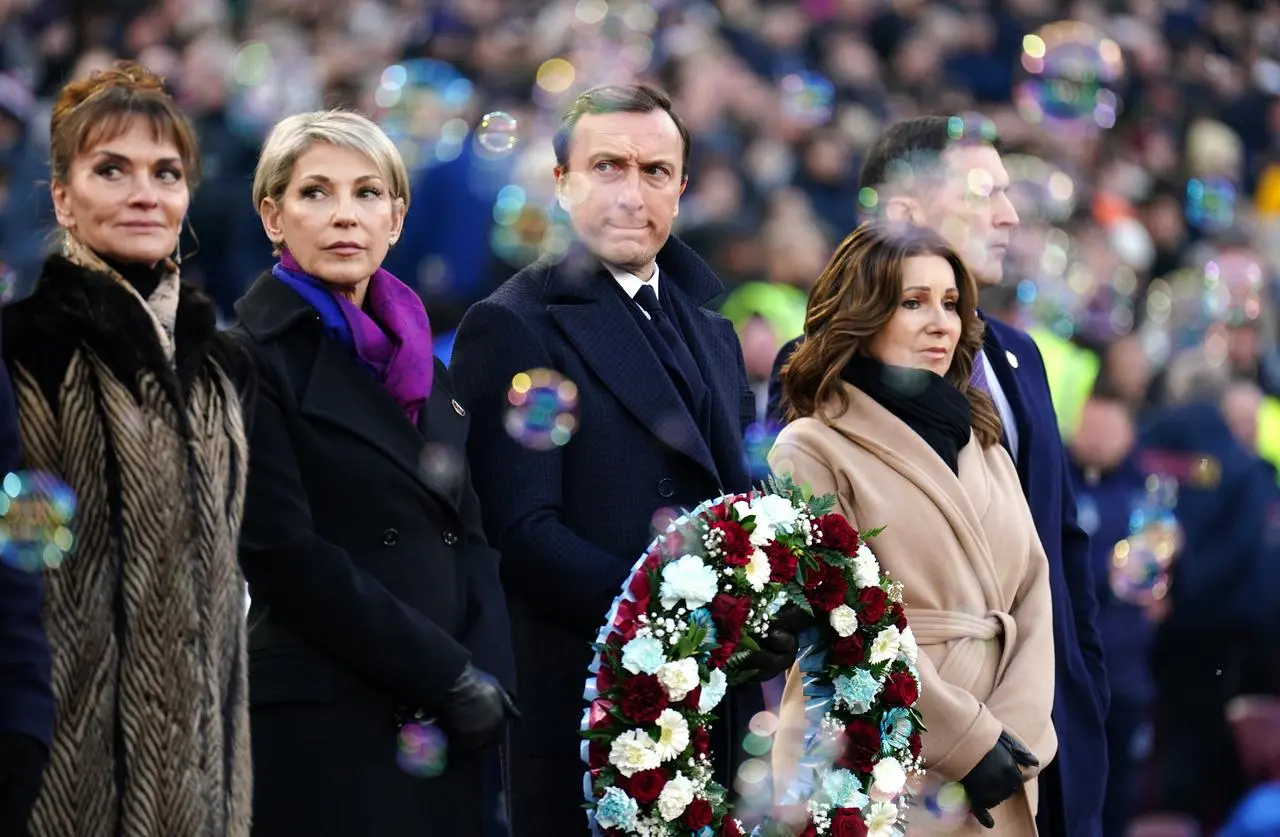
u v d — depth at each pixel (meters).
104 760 12.58
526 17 38.56
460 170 29.34
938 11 47.72
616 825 14.71
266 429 14.27
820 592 15.50
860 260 16.56
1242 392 29.55
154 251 13.24
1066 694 17.06
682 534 15.28
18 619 11.78
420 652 14.05
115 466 12.78
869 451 16.39
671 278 17.16
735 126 37.16
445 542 14.84
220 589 13.17
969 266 18.16
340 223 14.75
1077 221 37.03
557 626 15.84
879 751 15.49
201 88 32.03
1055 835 16.78
